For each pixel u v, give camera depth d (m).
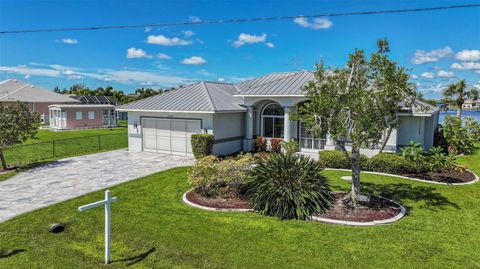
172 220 9.70
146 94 67.81
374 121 10.06
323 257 7.52
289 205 9.87
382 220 9.58
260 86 22.25
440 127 24.80
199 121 20.31
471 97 35.00
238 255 7.61
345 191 12.49
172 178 14.97
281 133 22.11
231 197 11.65
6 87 55.28
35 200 11.83
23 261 7.34
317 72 10.58
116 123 48.47
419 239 8.45
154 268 7.09
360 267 7.11
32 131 18.64
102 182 14.38
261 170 10.92
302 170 10.45
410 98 11.27
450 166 15.39
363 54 10.41
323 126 10.41
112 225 9.36
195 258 7.50
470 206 11.13
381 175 15.53
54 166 17.92
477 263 7.28
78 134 36.06
